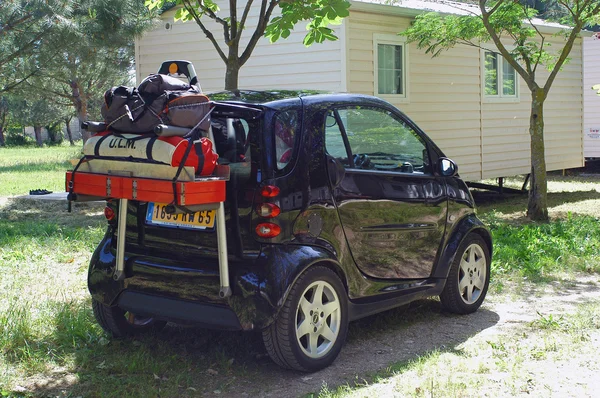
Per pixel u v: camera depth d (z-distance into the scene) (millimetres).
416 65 13305
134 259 5008
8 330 5363
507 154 15516
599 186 17859
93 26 12773
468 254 6398
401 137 5859
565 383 4594
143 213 4984
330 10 7434
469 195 6438
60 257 8484
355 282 5238
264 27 8336
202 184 4293
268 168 4648
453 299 6223
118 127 4539
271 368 4988
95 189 4652
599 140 21016
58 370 4875
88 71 22078
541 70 16297
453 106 14148
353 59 12109
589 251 9000
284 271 4570
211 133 4582
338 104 5316
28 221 11469
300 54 12438
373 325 6023
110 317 5398
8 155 37219
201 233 4691
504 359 5047
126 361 4965
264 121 4723
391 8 12312
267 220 4598
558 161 17094
